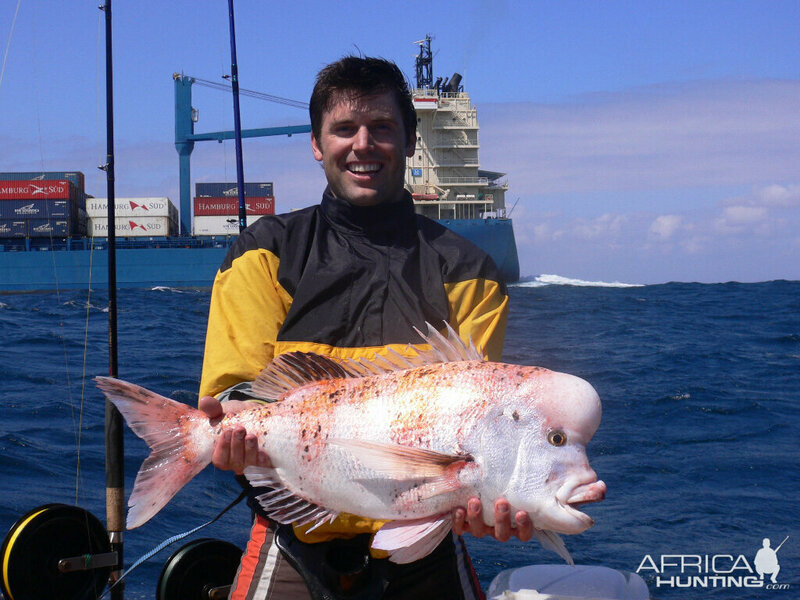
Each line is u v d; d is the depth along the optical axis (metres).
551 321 25.48
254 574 2.26
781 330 22.58
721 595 4.64
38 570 2.40
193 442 2.03
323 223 2.42
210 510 5.97
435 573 2.27
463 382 1.91
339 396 2.00
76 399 10.03
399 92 2.40
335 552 2.20
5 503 5.82
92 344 16.56
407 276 2.32
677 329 22.72
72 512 2.49
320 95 2.40
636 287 54.88
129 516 1.97
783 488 6.86
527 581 2.79
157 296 35.97
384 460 1.86
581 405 1.83
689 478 7.18
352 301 2.29
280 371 2.11
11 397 10.04
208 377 2.26
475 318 2.34
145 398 2.03
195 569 2.68
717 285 57.72
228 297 2.31
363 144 2.32
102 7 3.56
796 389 12.36
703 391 11.93
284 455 2.00
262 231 2.39
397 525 1.89
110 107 3.45
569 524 1.78
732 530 5.80
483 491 1.82
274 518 2.03
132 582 4.64
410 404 1.92
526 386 1.87
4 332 18.39
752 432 9.23
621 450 8.27
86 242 43.22
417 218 2.49
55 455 7.23
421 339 2.29
